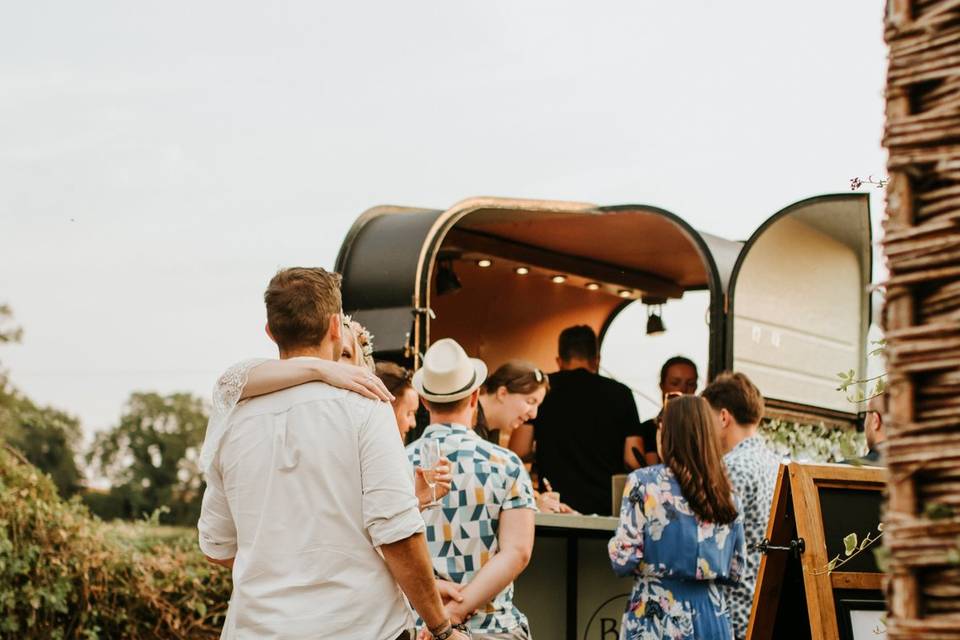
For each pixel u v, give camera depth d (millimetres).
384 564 2770
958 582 1398
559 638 5508
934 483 1431
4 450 7973
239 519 2801
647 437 7508
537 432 7344
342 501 2723
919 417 1450
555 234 7824
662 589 4234
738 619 4652
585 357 7816
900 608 1430
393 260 5953
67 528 7887
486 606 3621
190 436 50531
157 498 48938
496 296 8562
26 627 7645
